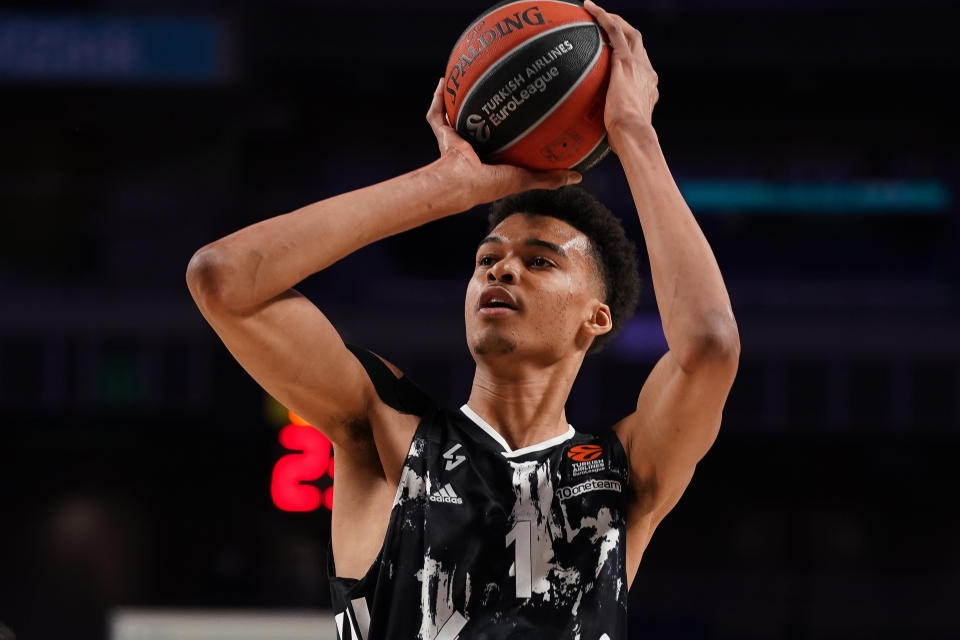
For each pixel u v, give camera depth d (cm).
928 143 1875
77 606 1575
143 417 1616
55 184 1720
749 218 1859
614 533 273
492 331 290
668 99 1889
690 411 274
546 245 299
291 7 1784
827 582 1489
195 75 1712
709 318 267
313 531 1584
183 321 1631
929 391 1662
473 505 270
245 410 1617
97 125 1794
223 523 1597
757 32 1792
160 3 1773
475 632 257
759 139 1884
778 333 1680
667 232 280
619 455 286
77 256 1709
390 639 260
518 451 283
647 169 290
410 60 1802
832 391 1669
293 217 269
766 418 1667
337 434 288
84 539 1588
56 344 1628
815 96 1881
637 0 1797
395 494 278
